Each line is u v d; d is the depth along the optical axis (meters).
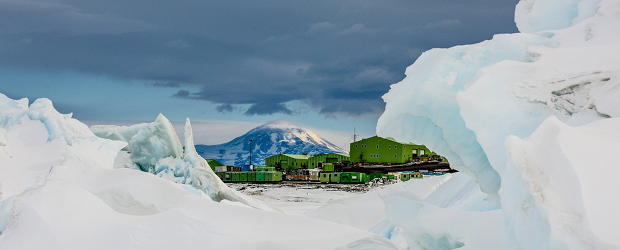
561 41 4.64
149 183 6.33
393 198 5.35
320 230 4.85
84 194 5.12
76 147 10.83
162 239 4.45
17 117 12.72
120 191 6.29
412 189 16.72
